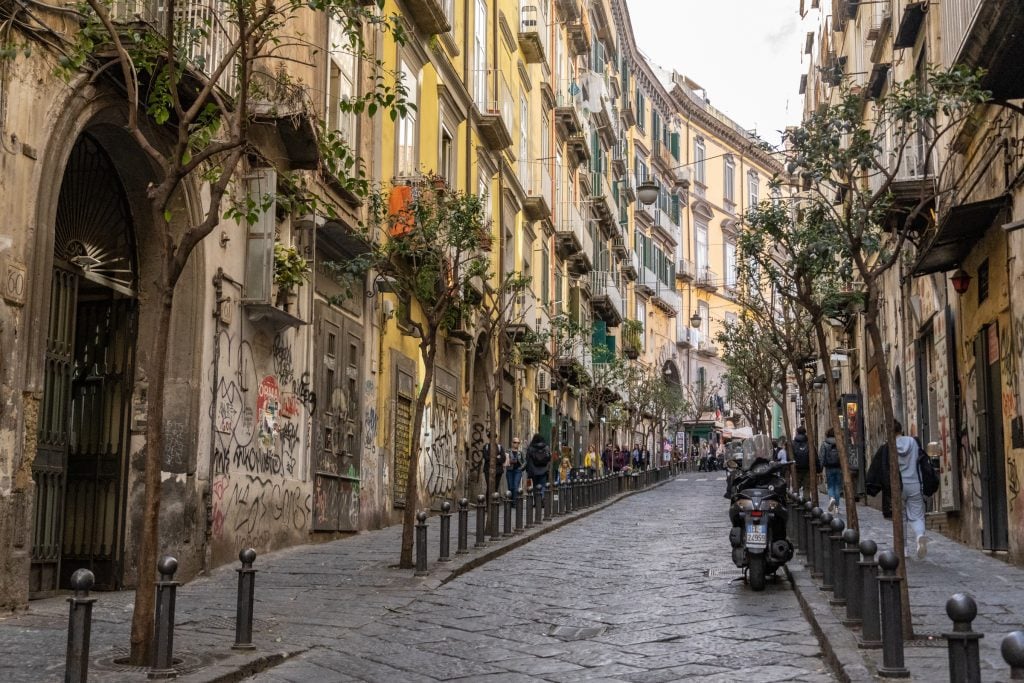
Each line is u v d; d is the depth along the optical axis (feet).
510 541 55.16
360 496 61.11
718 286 233.55
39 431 35.14
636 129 192.75
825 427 136.26
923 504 45.80
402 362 69.46
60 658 24.90
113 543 38.83
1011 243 43.80
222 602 34.63
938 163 57.77
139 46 29.99
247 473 46.03
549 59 125.49
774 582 40.73
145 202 40.34
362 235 51.08
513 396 104.53
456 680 25.82
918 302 66.69
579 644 30.22
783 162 35.60
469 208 49.24
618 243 167.73
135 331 40.34
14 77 31.24
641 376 162.91
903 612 27.50
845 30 101.86
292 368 51.42
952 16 43.04
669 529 66.64
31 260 31.94
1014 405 44.06
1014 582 38.58
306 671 26.16
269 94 44.27
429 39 74.43
